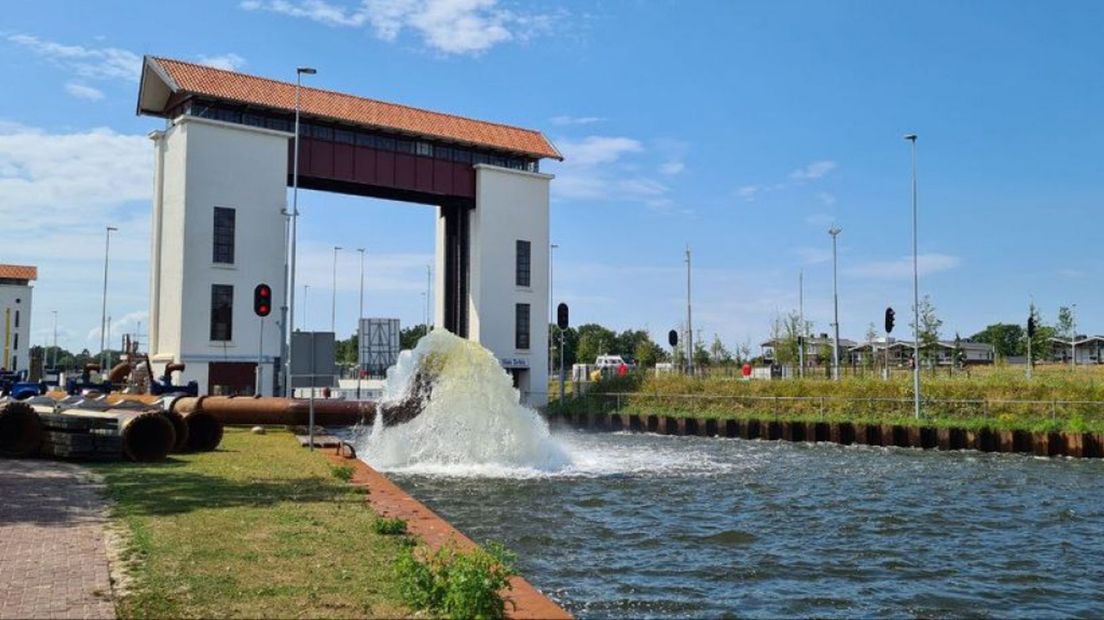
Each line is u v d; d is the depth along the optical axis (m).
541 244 64.38
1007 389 42.22
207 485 16.16
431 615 8.25
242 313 50.09
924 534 17.77
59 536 11.12
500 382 28.38
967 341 120.69
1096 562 15.38
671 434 48.16
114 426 20.12
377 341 56.75
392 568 9.95
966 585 13.61
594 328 151.00
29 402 22.06
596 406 55.19
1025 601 12.79
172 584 9.01
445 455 27.50
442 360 28.11
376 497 15.45
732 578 13.59
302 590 8.97
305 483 16.86
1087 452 34.97
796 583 13.42
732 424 45.53
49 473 17.31
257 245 50.84
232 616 8.05
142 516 12.67
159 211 51.81
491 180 61.84
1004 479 27.41
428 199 62.44
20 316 117.50
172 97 52.31
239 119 51.97
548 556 14.89
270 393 50.47
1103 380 42.50
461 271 63.34
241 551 10.62
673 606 11.87
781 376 63.44
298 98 48.62
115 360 94.62
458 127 61.28
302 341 41.91
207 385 48.72
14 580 9.02
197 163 49.09
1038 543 17.03
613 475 26.27
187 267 48.50
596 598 12.19
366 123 55.38
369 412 30.67
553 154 64.75
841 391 47.25
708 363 96.38
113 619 7.80
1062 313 72.81
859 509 20.80
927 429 39.06
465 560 8.97
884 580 13.79
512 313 62.50
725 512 19.86
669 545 16.00
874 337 84.44
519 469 26.69
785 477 27.06
